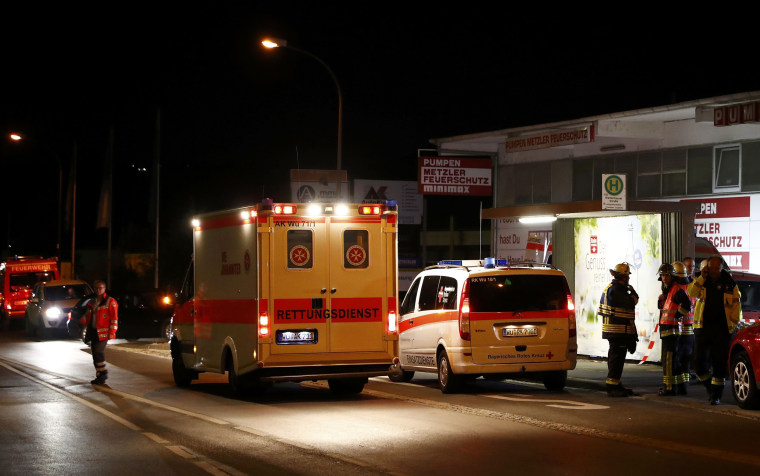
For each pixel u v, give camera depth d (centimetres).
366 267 1482
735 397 1280
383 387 1703
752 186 2598
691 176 2777
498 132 3189
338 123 2628
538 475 857
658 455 947
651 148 2906
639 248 1916
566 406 1338
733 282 1326
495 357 1488
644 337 1916
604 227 1992
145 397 1588
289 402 1483
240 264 1499
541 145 3005
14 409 1431
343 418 1266
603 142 3072
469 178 3431
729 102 2442
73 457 1000
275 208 1447
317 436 1109
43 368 2216
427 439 1069
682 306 1412
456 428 1148
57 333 3784
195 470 917
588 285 2034
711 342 1320
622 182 1833
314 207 1460
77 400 1545
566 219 2073
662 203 1848
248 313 1466
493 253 3503
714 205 2702
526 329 1502
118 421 1282
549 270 1529
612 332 1444
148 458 988
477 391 1578
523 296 1509
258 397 1566
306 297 1455
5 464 962
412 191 3903
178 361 1780
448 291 1557
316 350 1455
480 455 962
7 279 4191
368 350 1477
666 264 1432
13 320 4353
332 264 1469
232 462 955
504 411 1291
